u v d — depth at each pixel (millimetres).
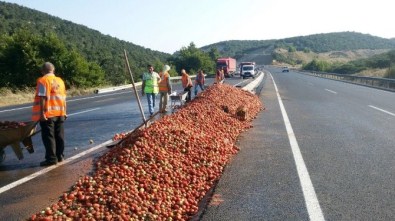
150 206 4703
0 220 4812
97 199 4617
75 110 17047
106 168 5578
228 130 9781
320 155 7715
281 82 39375
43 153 8469
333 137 9562
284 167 6855
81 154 8133
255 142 9016
